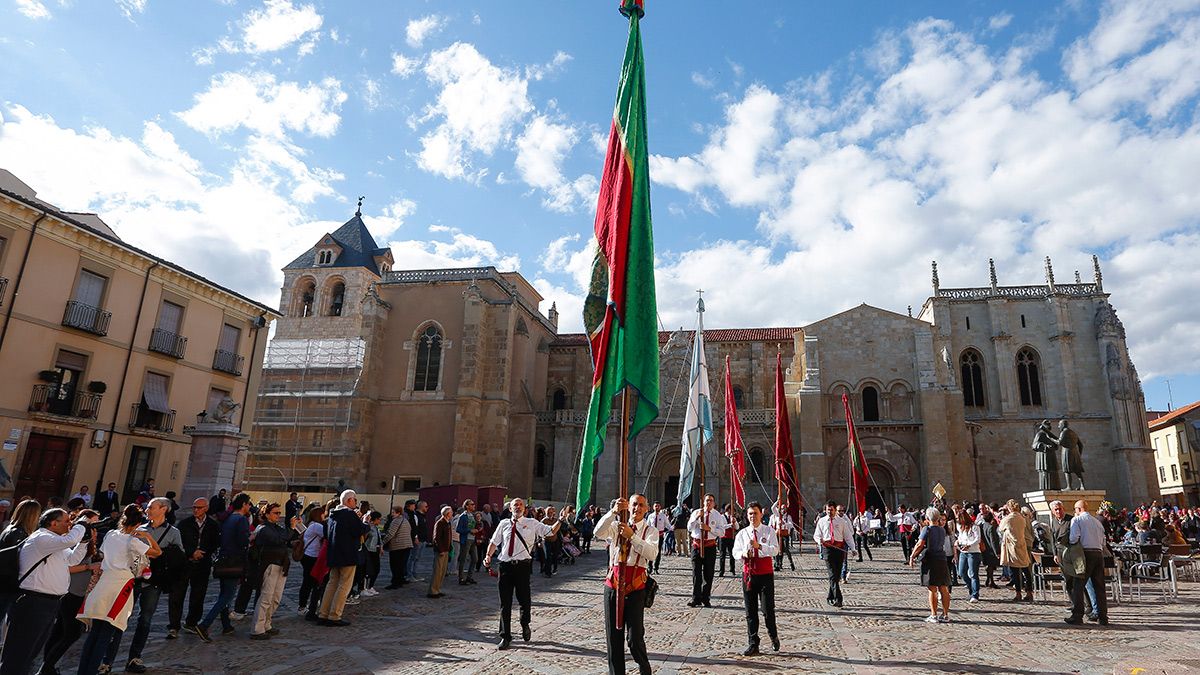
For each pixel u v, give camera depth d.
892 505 49.75
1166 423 68.00
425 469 51.91
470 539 21.73
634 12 10.27
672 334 59.56
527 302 64.25
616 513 8.27
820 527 17.02
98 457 29.45
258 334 38.78
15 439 26.28
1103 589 13.88
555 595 18.88
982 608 16.25
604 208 9.69
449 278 56.88
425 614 15.18
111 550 8.66
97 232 29.31
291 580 21.98
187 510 26.84
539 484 57.91
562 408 63.34
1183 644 11.64
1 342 26.06
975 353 56.34
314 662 10.44
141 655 10.77
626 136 9.56
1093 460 51.91
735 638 12.40
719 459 53.59
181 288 34.00
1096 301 55.03
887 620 14.51
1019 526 17.36
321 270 64.94
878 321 53.94
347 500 14.11
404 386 54.25
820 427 50.31
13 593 8.02
